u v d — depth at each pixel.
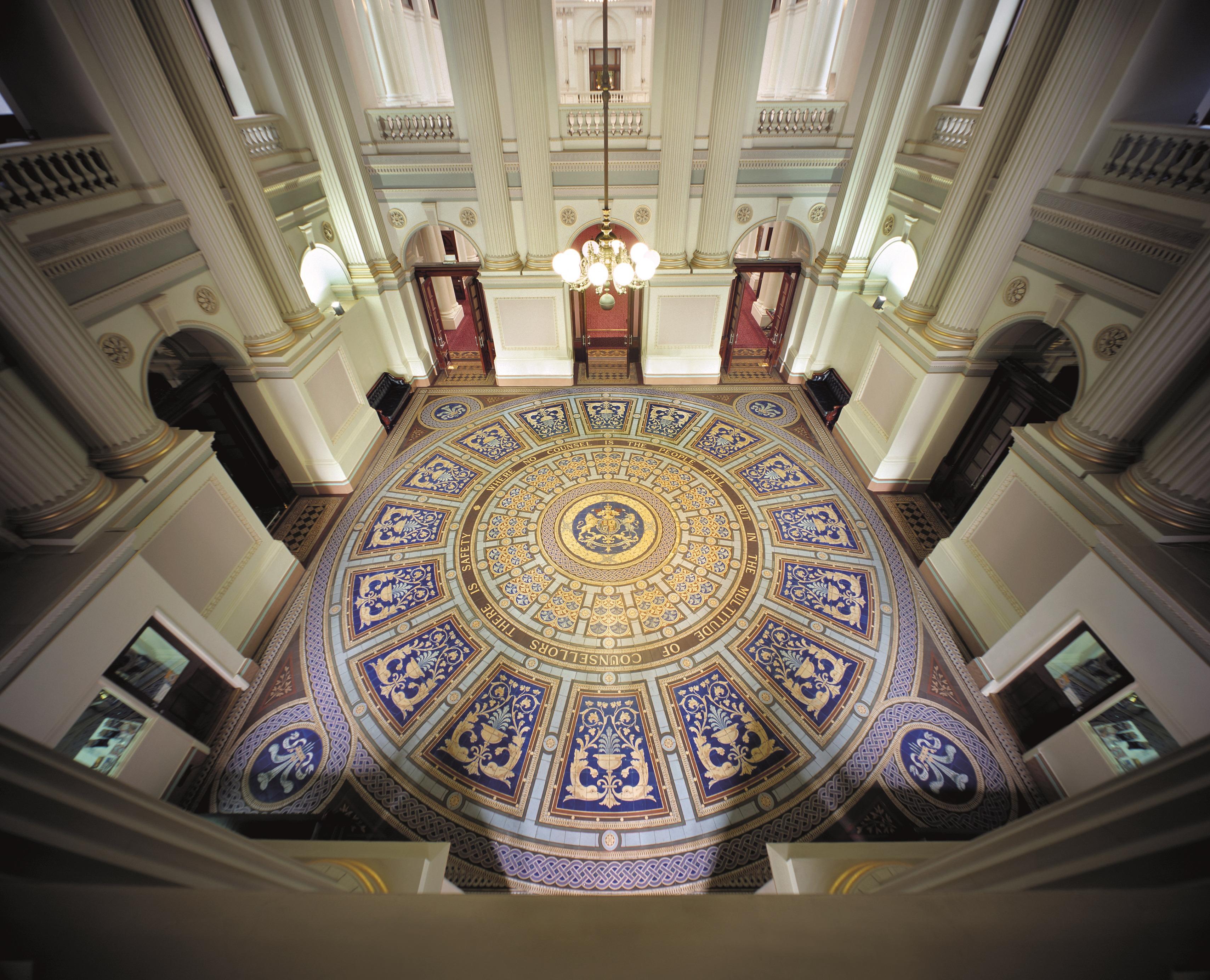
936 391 6.32
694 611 5.75
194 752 4.49
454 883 3.86
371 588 6.04
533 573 6.20
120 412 4.16
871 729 4.72
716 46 6.74
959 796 4.30
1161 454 3.77
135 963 0.60
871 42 6.78
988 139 5.30
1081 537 4.27
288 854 3.02
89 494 3.87
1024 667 4.56
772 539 6.57
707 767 4.49
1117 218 4.18
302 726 4.79
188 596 4.76
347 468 7.35
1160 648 3.47
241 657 5.02
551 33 6.71
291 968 0.57
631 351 10.17
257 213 5.78
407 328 9.09
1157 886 0.76
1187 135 3.76
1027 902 0.64
